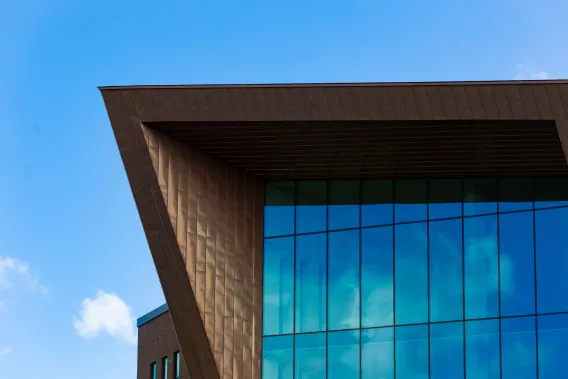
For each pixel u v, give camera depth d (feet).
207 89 97.35
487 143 100.73
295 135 100.73
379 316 110.83
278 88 96.58
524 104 94.07
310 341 111.55
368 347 110.32
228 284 108.68
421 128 97.35
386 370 109.50
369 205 113.39
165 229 103.04
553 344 106.32
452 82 94.58
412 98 95.09
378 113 95.45
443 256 110.73
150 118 98.58
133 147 100.12
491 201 110.83
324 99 96.12
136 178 101.65
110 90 97.96
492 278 109.09
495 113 94.32
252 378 110.32
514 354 106.93
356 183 114.11
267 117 96.63
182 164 103.76
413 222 112.06
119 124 99.19
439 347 108.78
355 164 108.78
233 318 108.99
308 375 110.83
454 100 94.68
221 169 108.68
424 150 103.40
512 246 109.40
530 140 99.71
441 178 112.27
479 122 95.20
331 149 104.32
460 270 110.01
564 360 105.60
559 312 106.83
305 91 96.37
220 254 107.96
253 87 96.94
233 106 97.14
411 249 111.55
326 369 110.73
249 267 111.45
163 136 101.65
